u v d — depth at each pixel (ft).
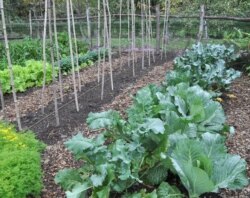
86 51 38.19
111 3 52.49
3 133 13.92
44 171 13.12
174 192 10.48
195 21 45.57
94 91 22.66
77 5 49.96
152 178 11.28
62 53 35.73
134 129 11.77
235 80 24.02
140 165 10.86
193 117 13.24
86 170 11.62
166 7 34.47
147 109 13.28
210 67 20.71
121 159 10.27
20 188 10.61
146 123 11.09
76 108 19.36
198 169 9.59
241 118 17.25
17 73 26.12
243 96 20.54
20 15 59.88
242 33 29.66
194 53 23.49
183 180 10.00
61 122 17.65
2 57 34.17
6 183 10.48
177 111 13.91
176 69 21.31
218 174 10.36
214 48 24.80
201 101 13.34
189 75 18.84
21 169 11.18
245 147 14.12
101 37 47.57
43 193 11.86
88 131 16.24
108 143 13.74
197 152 10.18
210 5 44.21
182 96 14.80
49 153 14.44
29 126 17.60
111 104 19.44
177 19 47.32
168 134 11.78
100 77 26.61
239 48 27.14
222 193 11.19
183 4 47.96
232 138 15.02
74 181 10.92
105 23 21.62
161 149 11.04
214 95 18.60
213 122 13.67
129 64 30.89
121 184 10.44
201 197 10.99
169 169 11.81
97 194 9.83
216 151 11.02
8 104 22.21
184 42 44.06
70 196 9.82
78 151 10.63
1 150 12.62
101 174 9.88
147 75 26.11
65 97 22.12
